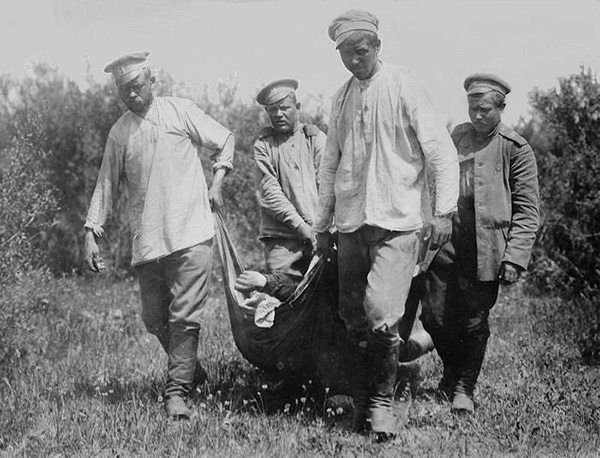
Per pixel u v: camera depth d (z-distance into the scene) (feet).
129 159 19.71
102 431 17.21
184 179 19.60
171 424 17.88
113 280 42.65
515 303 34.53
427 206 17.66
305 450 16.37
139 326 29.40
